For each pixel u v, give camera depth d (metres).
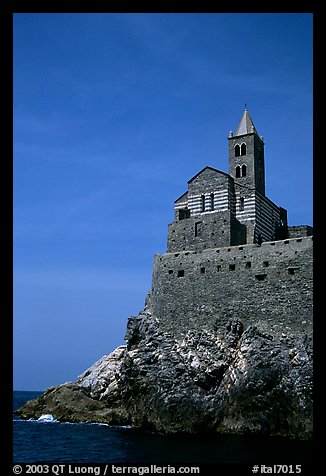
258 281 77.56
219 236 89.12
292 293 74.44
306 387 66.19
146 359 78.00
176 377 73.88
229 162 98.81
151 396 75.12
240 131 101.25
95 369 102.00
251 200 93.75
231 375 72.12
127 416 85.44
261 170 99.81
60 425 85.50
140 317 84.62
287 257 76.06
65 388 98.56
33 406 101.19
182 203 100.81
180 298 83.81
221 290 80.31
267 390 68.31
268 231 97.81
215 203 94.44
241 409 69.44
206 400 71.75
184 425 71.25
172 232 94.50
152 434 72.44
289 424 66.50
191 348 77.38
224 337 77.19
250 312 77.00
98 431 76.25
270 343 72.06
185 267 84.88
